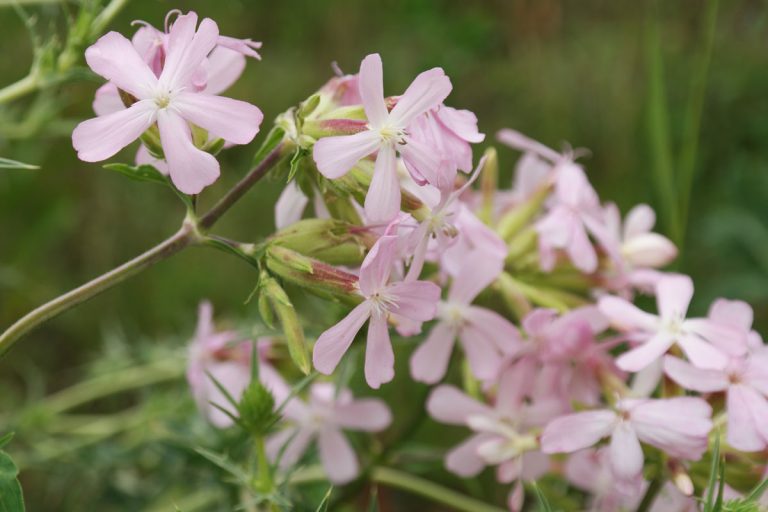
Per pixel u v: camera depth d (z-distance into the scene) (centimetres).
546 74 79
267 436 42
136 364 51
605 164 74
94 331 62
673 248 41
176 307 63
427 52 82
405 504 52
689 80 80
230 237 65
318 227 33
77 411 59
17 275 55
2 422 49
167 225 66
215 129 31
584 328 36
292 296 52
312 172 34
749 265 66
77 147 31
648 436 34
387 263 31
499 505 49
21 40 60
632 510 39
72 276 65
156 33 33
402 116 32
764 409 35
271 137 32
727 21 87
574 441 35
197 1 62
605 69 78
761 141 77
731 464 35
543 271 40
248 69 76
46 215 62
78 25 38
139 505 46
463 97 81
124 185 66
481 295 39
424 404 42
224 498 43
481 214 40
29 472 52
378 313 32
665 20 86
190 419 44
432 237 33
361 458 44
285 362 40
